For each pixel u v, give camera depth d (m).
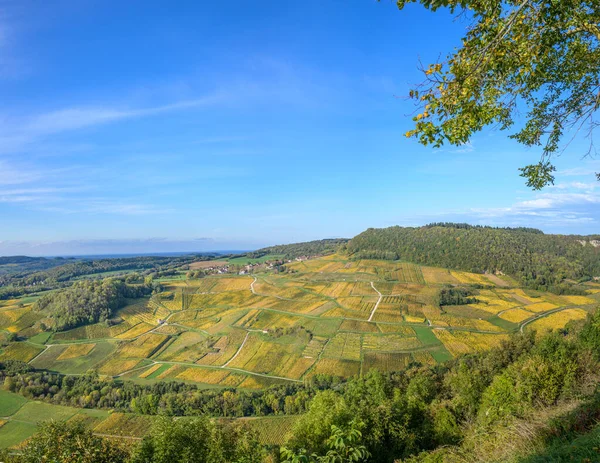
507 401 14.62
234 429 14.06
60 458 11.88
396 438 17.33
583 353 17.52
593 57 6.36
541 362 15.37
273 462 15.05
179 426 12.96
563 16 5.54
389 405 19.36
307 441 16.39
